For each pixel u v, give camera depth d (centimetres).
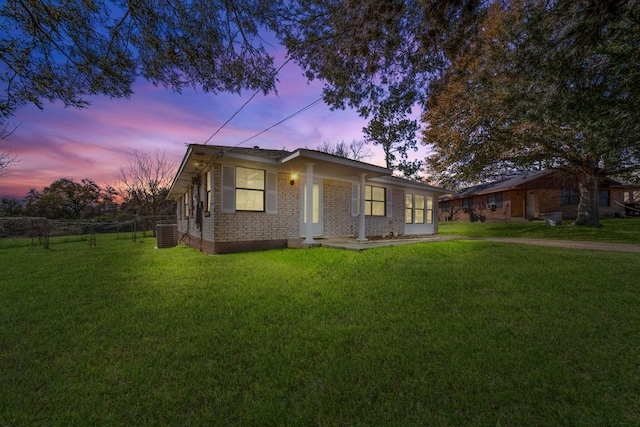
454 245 870
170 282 481
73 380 202
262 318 317
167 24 351
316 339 264
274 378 202
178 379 202
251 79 418
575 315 322
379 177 1145
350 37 414
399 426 157
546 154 1245
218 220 803
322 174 1030
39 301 384
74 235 1966
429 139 1543
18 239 1680
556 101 396
